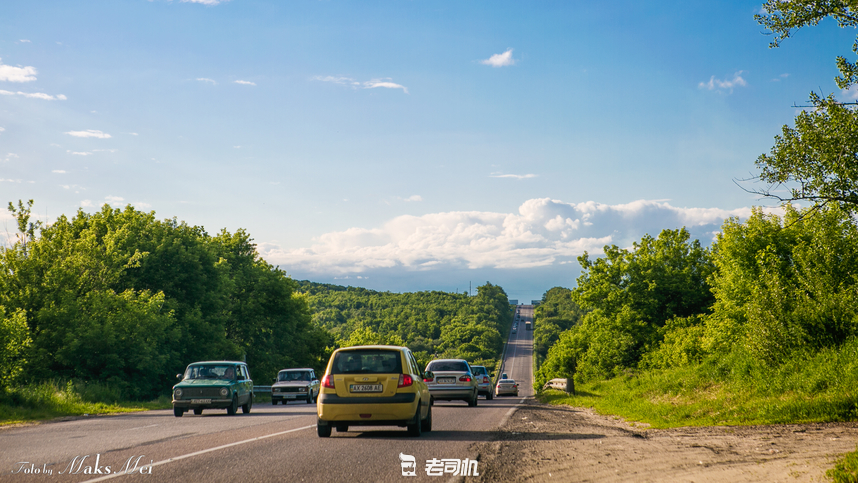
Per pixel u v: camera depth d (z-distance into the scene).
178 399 18.22
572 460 7.80
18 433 12.32
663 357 32.69
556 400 26.34
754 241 26.16
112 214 44.56
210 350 42.69
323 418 10.59
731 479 6.20
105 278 35.12
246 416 17.59
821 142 15.01
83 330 30.81
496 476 6.78
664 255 43.22
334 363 10.96
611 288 42.97
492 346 179.00
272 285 58.41
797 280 19.25
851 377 13.16
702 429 11.34
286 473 6.82
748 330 19.09
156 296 34.47
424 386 11.79
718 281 27.41
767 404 13.32
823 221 19.78
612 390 26.00
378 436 10.87
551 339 187.75
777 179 15.86
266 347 59.38
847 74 15.05
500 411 18.34
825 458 6.96
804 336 16.62
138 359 32.56
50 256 33.03
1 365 20.59
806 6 15.29
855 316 16.14
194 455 8.24
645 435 10.84
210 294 45.06
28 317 31.00
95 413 20.44
